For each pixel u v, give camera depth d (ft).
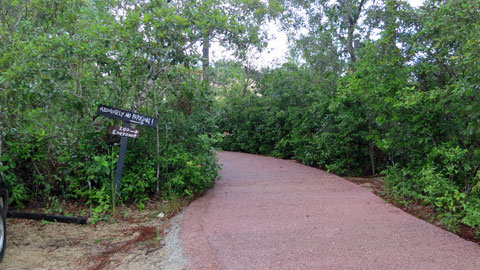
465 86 14.84
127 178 19.24
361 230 14.98
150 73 19.57
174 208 18.29
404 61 20.57
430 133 18.75
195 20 19.71
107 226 16.12
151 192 20.86
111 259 12.49
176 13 20.07
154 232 15.34
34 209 17.83
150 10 19.29
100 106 17.37
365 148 28.14
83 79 19.33
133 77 20.48
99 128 19.49
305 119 34.68
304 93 39.52
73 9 22.98
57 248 13.43
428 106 17.97
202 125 23.22
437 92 16.48
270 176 28.19
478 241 13.62
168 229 15.75
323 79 34.96
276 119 41.70
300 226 15.66
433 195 16.96
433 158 18.51
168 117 21.75
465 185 16.89
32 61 17.67
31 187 18.53
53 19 23.12
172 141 21.97
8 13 24.45
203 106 23.99
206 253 12.70
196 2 20.54
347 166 29.45
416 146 20.33
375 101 21.99
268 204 19.47
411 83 20.68
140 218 17.33
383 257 12.19
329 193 21.83
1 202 12.59
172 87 21.52
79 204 18.54
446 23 17.40
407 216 16.75
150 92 21.42
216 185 24.59
